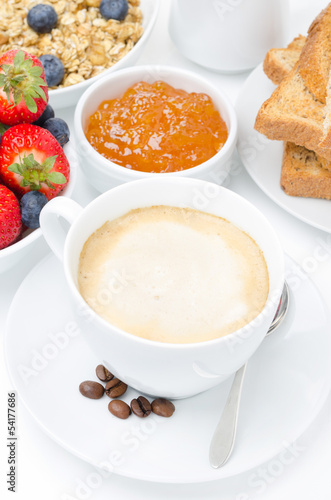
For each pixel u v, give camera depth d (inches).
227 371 19.0
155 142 24.0
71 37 26.1
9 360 19.9
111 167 22.9
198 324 18.8
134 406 19.7
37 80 21.8
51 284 21.0
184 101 24.6
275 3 25.6
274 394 20.0
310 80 23.9
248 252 19.7
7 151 21.9
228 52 26.3
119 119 24.5
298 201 23.6
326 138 22.9
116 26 26.4
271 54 25.5
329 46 24.4
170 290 19.1
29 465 20.2
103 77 24.7
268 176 23.9
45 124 23.0
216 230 19.9
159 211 20.1
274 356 20.5
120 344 18.2
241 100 25.4
